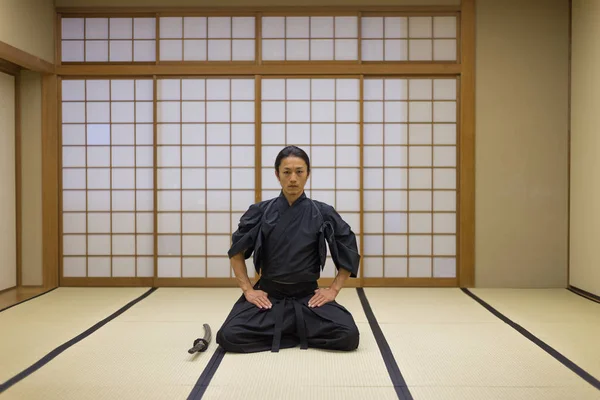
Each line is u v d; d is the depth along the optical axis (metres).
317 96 4.54
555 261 4.48
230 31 4.52
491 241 4.50
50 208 4.52
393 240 4.57
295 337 2.83
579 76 4.29
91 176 4.58
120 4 4.48
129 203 4.58
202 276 4.58
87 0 4.48
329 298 2.80
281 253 2.75
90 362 2.57
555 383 2.30
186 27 4.52
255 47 4.51
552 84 4.45
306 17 4.51
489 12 4.45
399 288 4.49
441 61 4.51
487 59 4.46
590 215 4.14
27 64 4.09
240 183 4.57
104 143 4.58
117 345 2.86
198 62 4.51
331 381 2.32
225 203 4.57
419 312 3.63
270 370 2.45
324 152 4.55
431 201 4.56
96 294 4.25
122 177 4.58
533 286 4.50
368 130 4.55
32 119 4.50
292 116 4.54
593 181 4.09
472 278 4.50
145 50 4.54
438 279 4.55
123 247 4.59
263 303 2.77
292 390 2.21
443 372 2.44
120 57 4.54
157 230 4.57
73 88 4.57
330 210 2.86
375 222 4.57
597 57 4.03
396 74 4.51
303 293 2.84
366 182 4.56
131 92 4.57
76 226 4.59
